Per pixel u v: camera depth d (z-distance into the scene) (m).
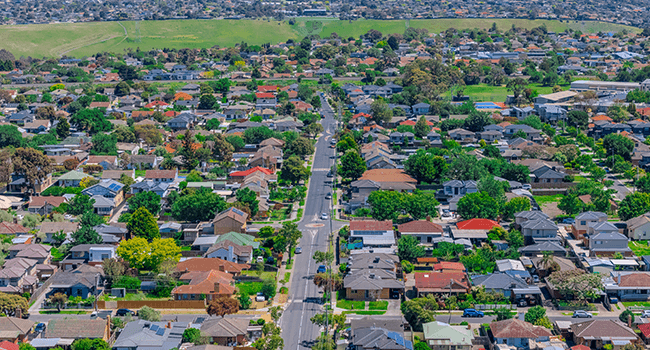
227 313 136.88
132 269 157.38
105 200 198.75
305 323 135.50
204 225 183.25
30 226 185.00
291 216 196.62
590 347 125.81
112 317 137.38
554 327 132.75
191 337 125.19
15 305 136.00
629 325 131.75
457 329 127.38
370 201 192.38
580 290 143.25
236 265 157.88
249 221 190.88
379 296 145.88
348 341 126.50
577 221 175.88
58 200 199.75
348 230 179.62
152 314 135.38
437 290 144.50
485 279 147.50
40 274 157.00
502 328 126.38
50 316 139.12
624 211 186.12
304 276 157.75
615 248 165.12
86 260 161.88
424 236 174.25
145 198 195.38
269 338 125.06
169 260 156.25
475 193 190.00
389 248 168.38
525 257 163.00
